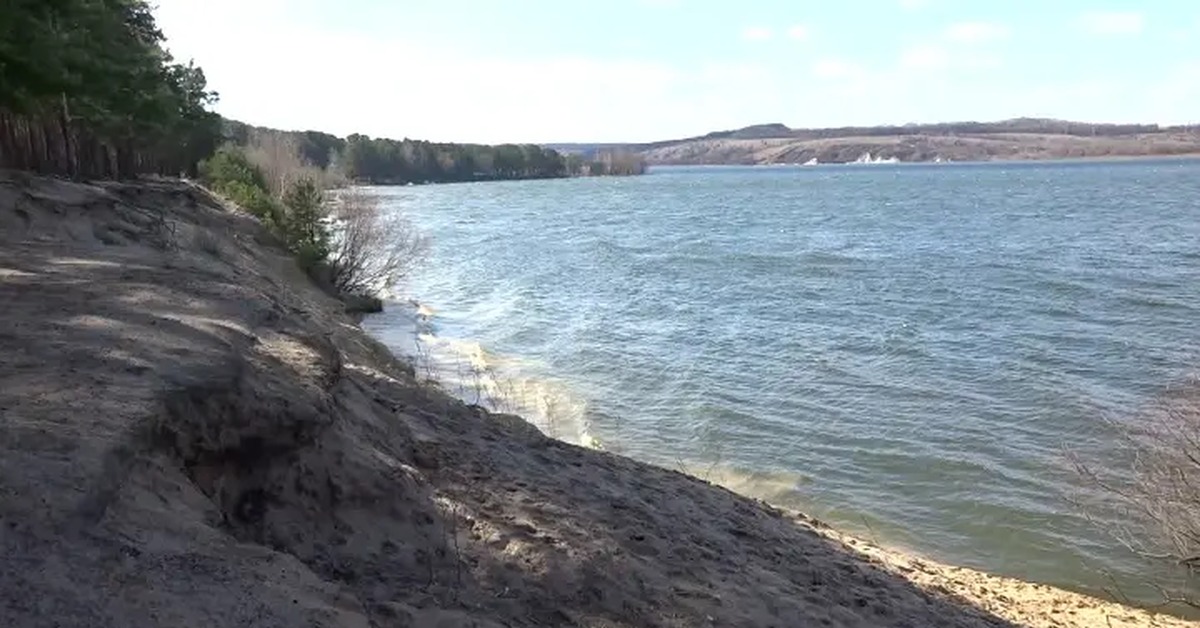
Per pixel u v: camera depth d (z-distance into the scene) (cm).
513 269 4334
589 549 622
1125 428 1441
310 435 579
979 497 1364
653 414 1819
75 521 403
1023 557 1187
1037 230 6066
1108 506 1302
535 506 689
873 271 4122
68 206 1636
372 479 591
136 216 1866
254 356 646
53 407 475
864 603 760
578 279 3962
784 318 2944
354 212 3950
